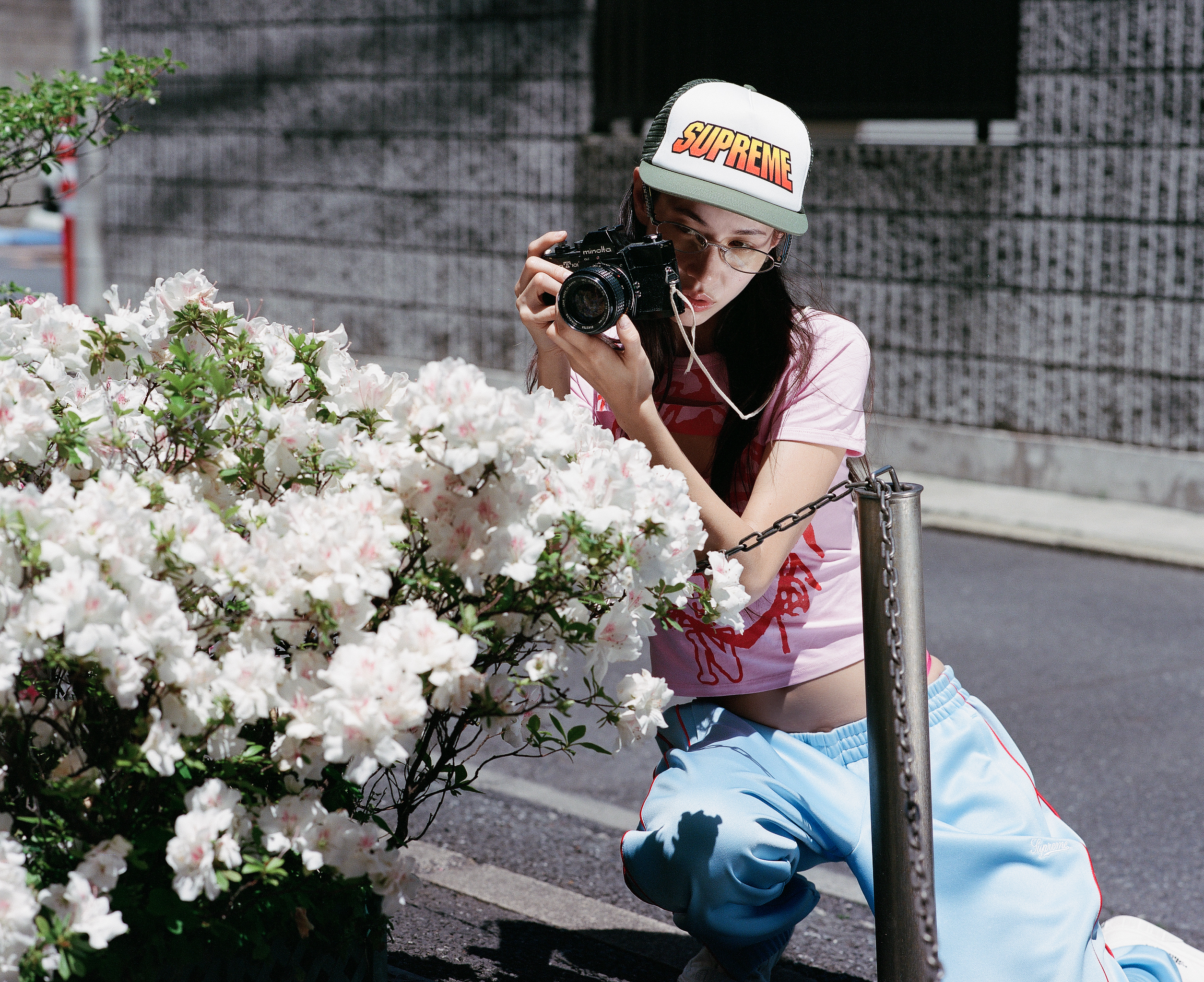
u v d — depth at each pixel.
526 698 1.85
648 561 1.78
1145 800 3.87
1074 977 2.02
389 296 9.94
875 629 1.91
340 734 1.55
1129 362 7.19
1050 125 7.23
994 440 7.64
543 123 9.00
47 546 1.50
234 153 10.61
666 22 8.52
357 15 9.79
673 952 2.80
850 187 7.93
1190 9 6.72
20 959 1.47
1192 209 6.87
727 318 2.22
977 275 7.58
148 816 1.69
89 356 2.03
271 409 1.86
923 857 1.72
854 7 7.82
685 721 2.33
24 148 3.35
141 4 10.92
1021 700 4.68
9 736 1.71
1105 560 6.59
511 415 1.65
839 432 2.18
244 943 1.78
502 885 3.10
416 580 1.71
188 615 1.70
